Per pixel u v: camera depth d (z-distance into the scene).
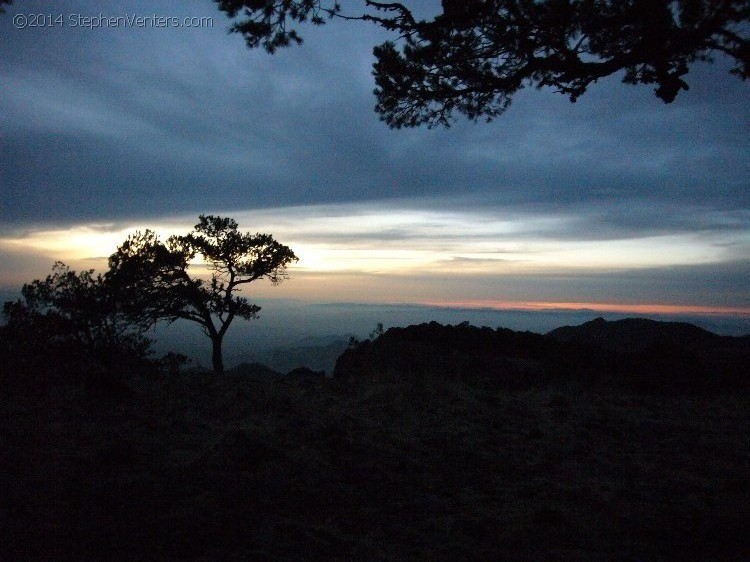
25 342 17.89
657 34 6.87
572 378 14.45
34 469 6.25
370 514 5.92
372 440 8.40
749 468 8.06
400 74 8.67
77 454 6.86
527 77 8.19
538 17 7.32
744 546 5.39
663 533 5.76
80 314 18.95
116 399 9.95
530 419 10.47
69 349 18.34
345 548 5.09
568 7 7.19
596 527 5.90
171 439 7.71
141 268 24.61
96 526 5.01
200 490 6.02
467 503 6.43
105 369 16.11
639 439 9.61
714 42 7.02
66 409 9.06
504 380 14.34
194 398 10.41
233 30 8.35
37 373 12.88
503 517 6.08
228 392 11.12
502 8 7.61
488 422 9.99
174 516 5.34
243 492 6.08
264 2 8.06
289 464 7.02
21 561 4.30
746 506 6.54
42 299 19.02
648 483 7.41
